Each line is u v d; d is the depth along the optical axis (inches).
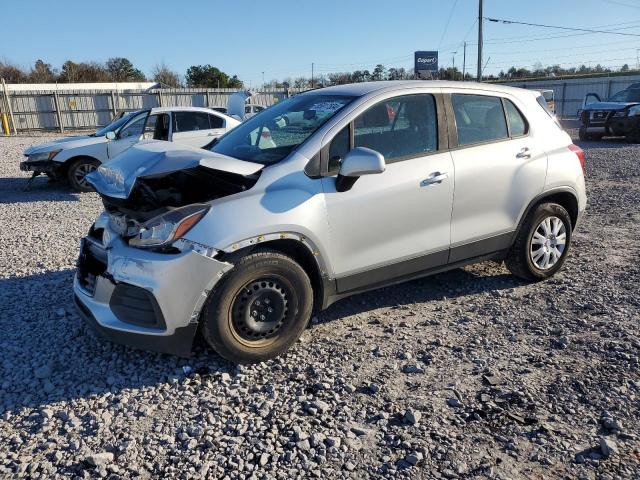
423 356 152.8
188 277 137.4
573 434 117.7
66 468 111.7
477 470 108.1
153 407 131.9
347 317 180.2
